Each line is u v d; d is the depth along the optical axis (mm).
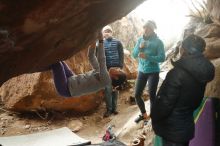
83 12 2836
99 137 6684
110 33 6621
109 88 7184
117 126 6918
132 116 6992
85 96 7465
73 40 3148
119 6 3174
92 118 7426
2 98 7668
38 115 7422
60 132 6562
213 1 6270
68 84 4043
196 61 3729
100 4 2926
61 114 7465
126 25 9562
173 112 3828
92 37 3500
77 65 7344
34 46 2789
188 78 3713
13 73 3031
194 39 3762
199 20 7797
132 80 8266
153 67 5598
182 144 3916
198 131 4816
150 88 5699
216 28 6535
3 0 2258
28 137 6391
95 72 4137
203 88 3895
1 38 2414
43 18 2529
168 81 3799
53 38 2859
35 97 7219
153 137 5453
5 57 2656
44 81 7191
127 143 6000
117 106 7629
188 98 3766
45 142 6176
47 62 3350
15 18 2408
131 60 8484
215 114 4762
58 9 2543
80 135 6805
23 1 2346
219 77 5207
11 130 6875
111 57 6543
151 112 3963
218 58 5883
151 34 5508
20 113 7438
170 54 8016
